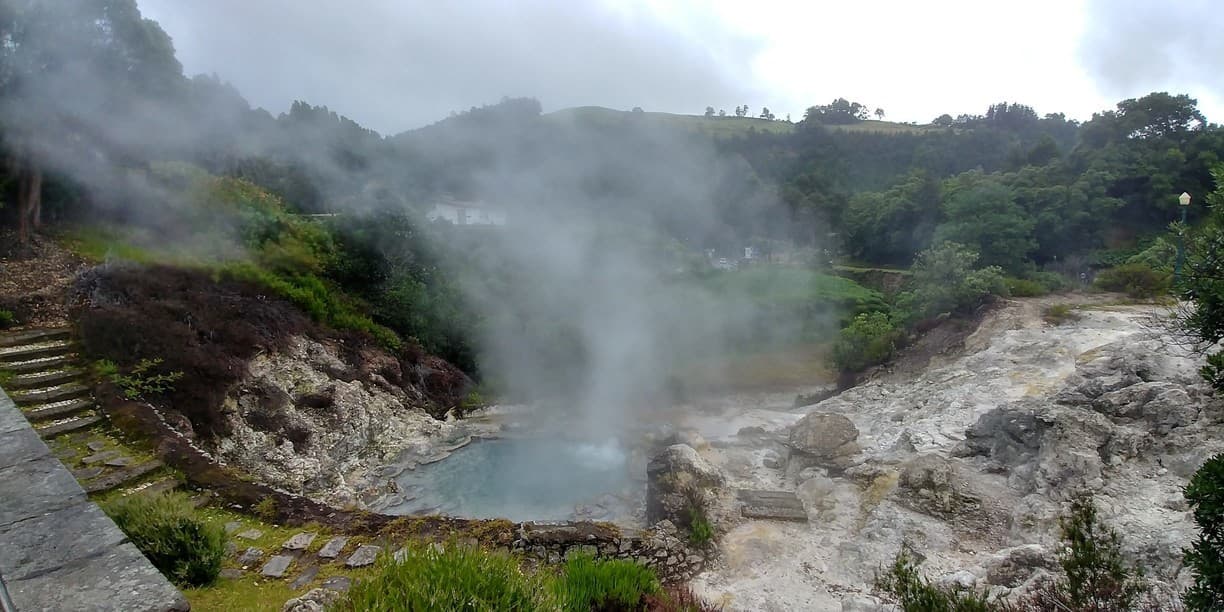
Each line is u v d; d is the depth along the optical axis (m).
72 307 11.23
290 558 6.62
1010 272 30.84
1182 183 34.69
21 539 4.43
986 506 8.75
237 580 6.11
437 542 7.19
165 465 8.09
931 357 19.23
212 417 10.70
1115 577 4.53
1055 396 11.02
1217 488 3.91
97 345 10.13
